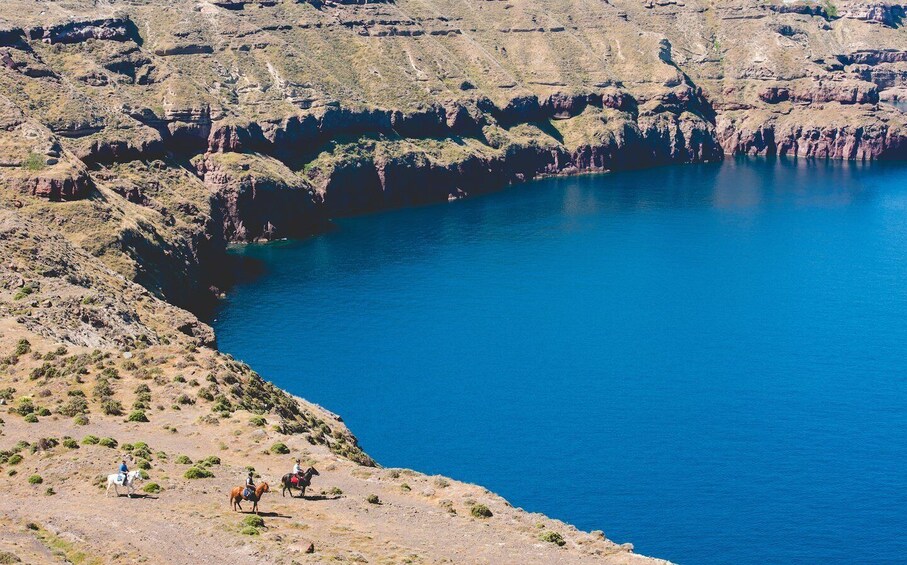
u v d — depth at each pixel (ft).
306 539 274.98
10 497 299.38
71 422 368.07
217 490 312.91
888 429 531.91
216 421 377.09
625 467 487.61
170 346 453.99
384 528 294.05
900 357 641.81
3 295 494.18
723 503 454.81
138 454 337.11
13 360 420.36
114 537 267.39
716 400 570.87
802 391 584.81
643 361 634.84
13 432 356.38
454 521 303.68
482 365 624.18
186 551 261.24
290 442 365.40
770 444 514.27
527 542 289.33
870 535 429.79
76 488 307.78
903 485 471.62
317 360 629.92
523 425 534.37
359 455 392.88
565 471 482.69
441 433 524.52
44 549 252.21
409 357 637.71
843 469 488.02
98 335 476.13
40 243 581.12
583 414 550.36
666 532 430.20
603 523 437.17
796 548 419.95
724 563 408.87
